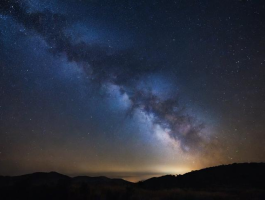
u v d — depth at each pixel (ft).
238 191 70.38
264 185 84.74
